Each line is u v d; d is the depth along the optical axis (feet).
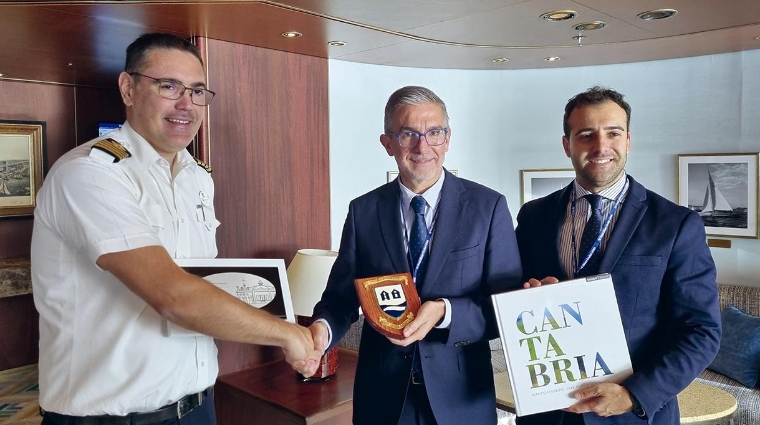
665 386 4.31
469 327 4.54
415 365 4.73
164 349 4.57
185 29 8.19
